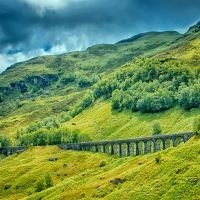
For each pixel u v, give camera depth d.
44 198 139.88
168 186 102.06
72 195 128.38
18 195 176.00
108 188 120.94
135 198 103.25
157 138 185.00
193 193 93.31
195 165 107.06
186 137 172.62
